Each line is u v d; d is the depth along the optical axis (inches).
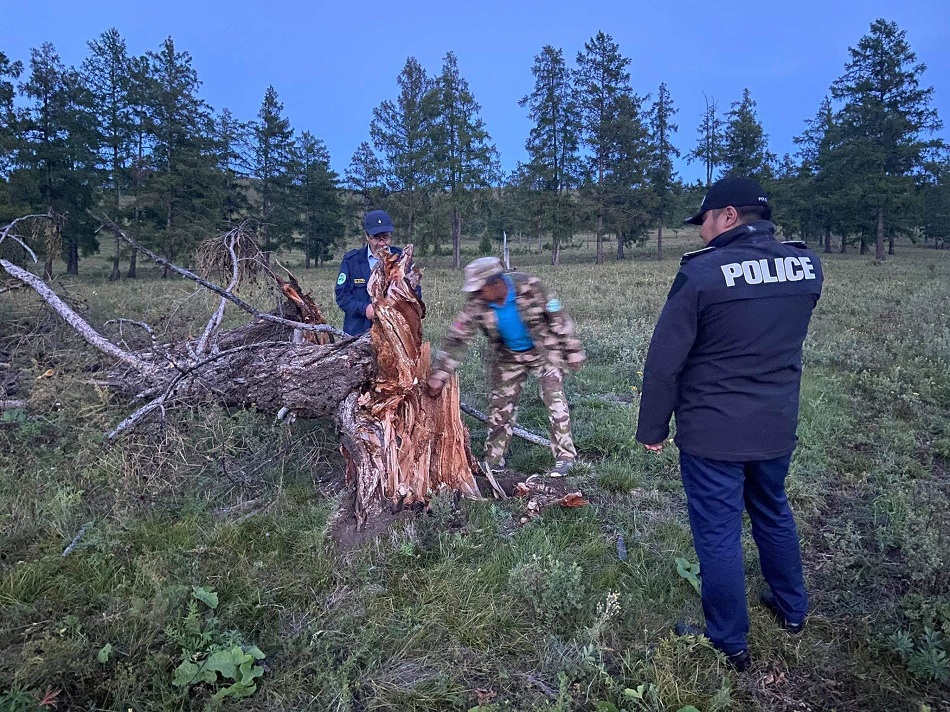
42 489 151.7
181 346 209.9
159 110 1289.4
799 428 209.9
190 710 93.6
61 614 110.7
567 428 164.7
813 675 103.6
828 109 2132.1
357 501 141.7
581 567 127.6
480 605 116.1
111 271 1289.4
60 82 1235.9
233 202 1469.0
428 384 152.6
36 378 190.1
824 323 430.6
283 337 217.9
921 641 109.3
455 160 1744.6
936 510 158.6
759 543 112.0
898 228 1876.2
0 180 1116.5
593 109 1798.7
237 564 127.1
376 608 115.3
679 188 1962.4
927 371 280.1
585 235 3176.7
